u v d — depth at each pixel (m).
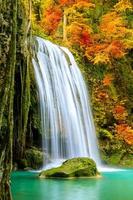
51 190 11.51
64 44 27.19
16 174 15.93
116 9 30.03
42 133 19.38
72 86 22.34
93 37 28.09
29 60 14.77
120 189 12.00
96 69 26.89
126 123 25.98
